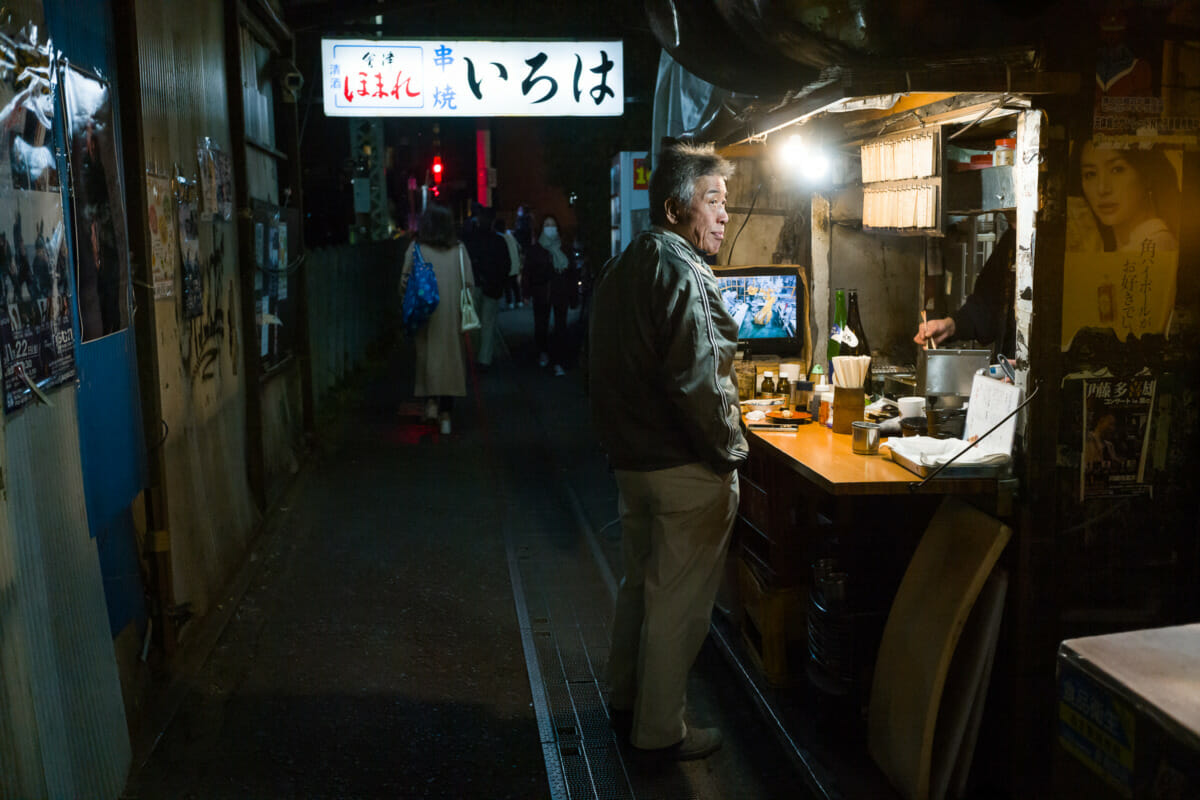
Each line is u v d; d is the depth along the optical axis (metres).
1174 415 2.83
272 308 6.36
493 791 3.12
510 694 3.80
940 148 3.23
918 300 4.89
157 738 3.31
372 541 5.63
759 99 3.32
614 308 3.12
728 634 4.27
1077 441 2.81
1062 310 2.76
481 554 5.44
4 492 2.26
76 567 2.73
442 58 8.38
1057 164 2.70
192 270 4.31
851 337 4.15
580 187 15.64
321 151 13.27
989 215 4.45
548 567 5.24
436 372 8.30
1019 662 2.88
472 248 11.97
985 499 2.97
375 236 15.98
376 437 8.39
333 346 9.96
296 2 7.29
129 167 3.46
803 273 4.52
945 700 3.01
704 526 3.15
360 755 3.31
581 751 3.38
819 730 3.39
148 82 3.72
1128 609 2.89
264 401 6.16
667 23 3.25
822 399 3.91
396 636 4.33
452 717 3.60
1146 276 2.77
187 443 4.18
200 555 4.30
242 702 3.67
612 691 3.48
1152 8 2.64
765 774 3.24
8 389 2.30
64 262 2.71
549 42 8.43
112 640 2.97
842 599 3.34
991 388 3.03
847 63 2.59
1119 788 1.39
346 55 8.30
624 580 3.43
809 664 3.52
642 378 3.05
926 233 3.45
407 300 8.16
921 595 3.07
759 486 3.86
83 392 2.87
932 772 2.96
